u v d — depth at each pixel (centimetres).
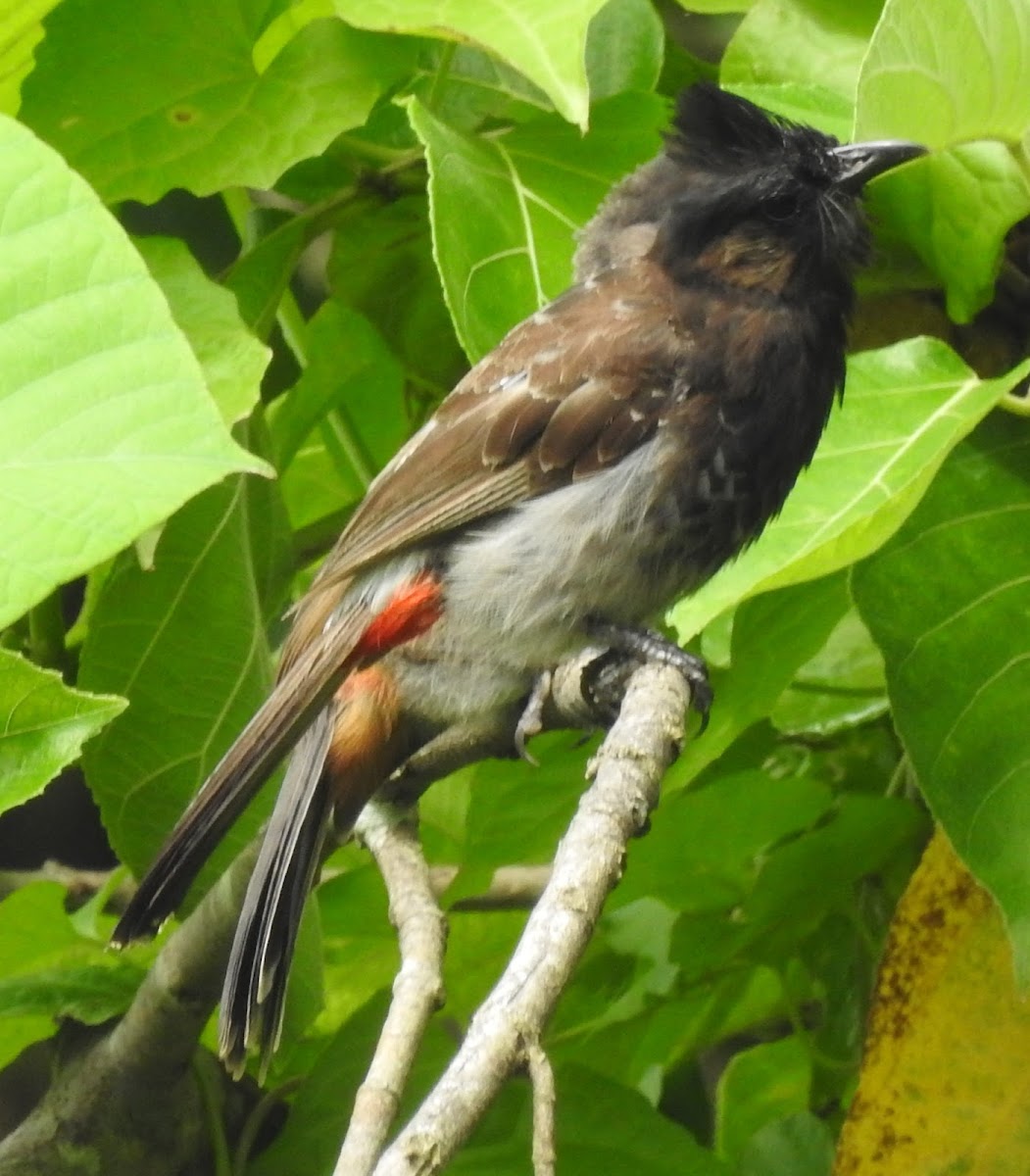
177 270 638
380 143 745
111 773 680
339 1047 691
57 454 434
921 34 543
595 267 728
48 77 672
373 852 602
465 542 681
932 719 598
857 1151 646
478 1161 665
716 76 809
